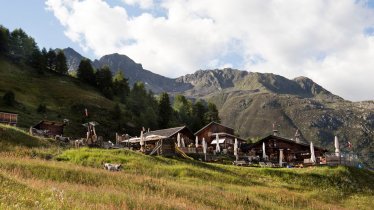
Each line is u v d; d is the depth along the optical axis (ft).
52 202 48.24
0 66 484.74
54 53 592.60
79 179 94.58
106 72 558.97
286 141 270.26
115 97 532.73
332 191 152.05
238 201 98.63
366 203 142.72
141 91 527.81
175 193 92.32
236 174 153.58
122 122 400.06
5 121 253.24
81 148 155.33
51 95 442.91
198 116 507.30
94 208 54.65
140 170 128.36
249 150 281.95
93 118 386.73
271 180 155.33
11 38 572.92
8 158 108.17
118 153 149.07
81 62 575.38
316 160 203.82
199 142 314.14
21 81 458.50
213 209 83.41
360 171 180.14
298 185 153.89
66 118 367.86
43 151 143.33
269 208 99.55
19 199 46.91
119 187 88.12
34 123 315.17
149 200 72.90
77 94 460.14
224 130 327.67
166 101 474.90
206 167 155.53
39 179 84.33
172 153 169.89
